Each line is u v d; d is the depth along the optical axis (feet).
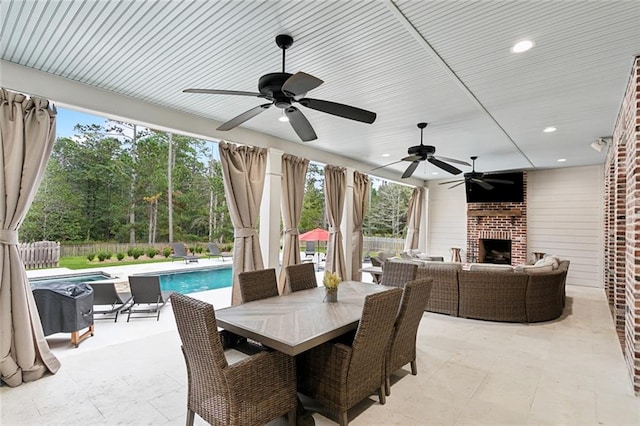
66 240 38.34
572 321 14.82
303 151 18.45
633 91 8.94
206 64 9.23
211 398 6.06
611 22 6.97
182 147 47.03
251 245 14.87
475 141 17.25
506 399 8.10
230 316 7.89
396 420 7.20
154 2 6.55
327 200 20.07
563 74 9.55
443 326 13.94
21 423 6.95
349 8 6.64
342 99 11.63
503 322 14.53
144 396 8.07
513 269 14.92
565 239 24.31
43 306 11.19
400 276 12.21
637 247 8.63
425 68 9.31
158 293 15.01
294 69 9.49
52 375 9.13
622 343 12.04
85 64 9.24
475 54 8.48
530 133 15.66
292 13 6.84
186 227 47.06
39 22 7.26
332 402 6.93
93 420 7.08
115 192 41.73
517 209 25.81
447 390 8.53
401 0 6.35
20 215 8.93
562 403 7.94
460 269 15.26
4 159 8.69
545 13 6.70
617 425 7.07
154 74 9.87
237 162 14.74
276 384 6.42
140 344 11.52
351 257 21.71
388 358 8.14
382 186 50.57
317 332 6.79
